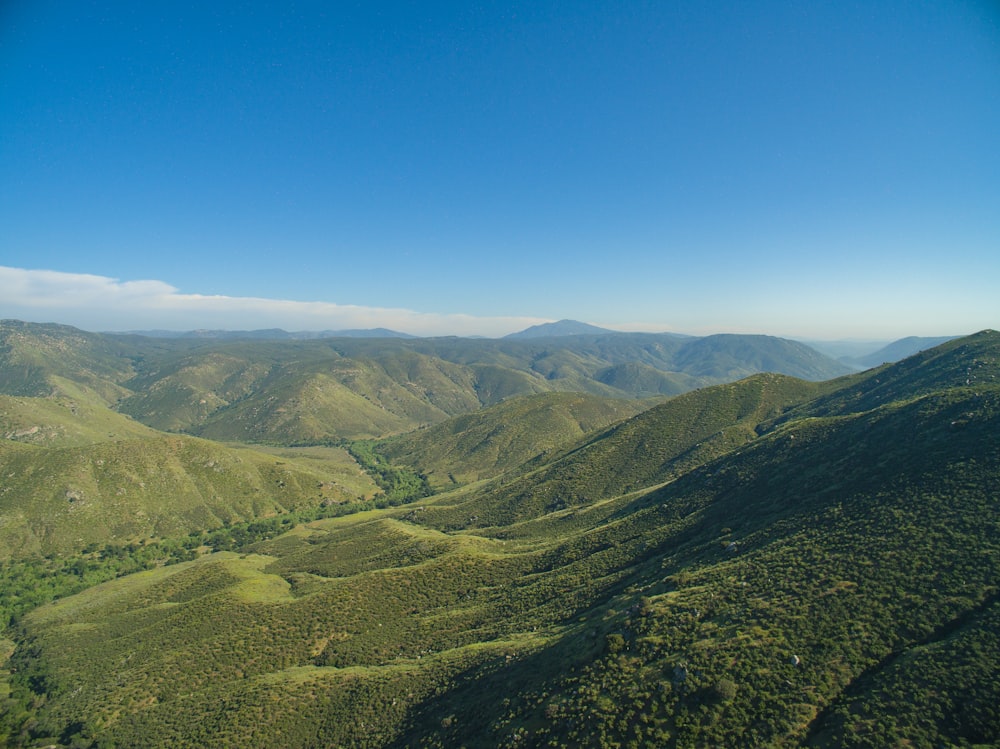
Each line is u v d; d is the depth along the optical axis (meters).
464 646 76.12
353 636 88.75
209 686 79.06
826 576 49.28
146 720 72.19
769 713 36.06
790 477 87.94
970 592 40.84
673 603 54.25
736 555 64.56
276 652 86.19
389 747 55.97
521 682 54.50
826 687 36.91
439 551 124.19
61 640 103.88
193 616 99.25
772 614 45.97
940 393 87.50
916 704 32.81
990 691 31.73
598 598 75.31
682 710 38.66
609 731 39.47
